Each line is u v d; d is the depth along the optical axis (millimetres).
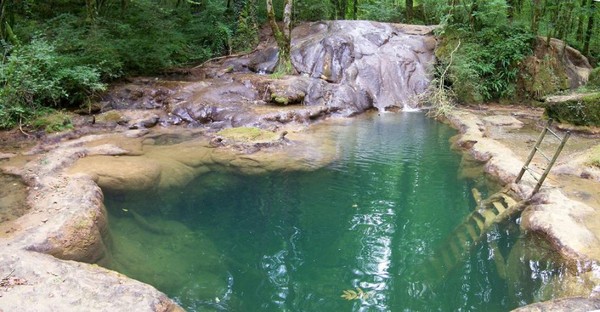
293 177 7574
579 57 15523
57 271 3896
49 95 9602
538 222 5125
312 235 5664
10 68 8578
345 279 4699
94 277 3883
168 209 6289
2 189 5949
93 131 9344
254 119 10398
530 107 13836
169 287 4418
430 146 9508
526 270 4746
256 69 14438
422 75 14695
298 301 4293
